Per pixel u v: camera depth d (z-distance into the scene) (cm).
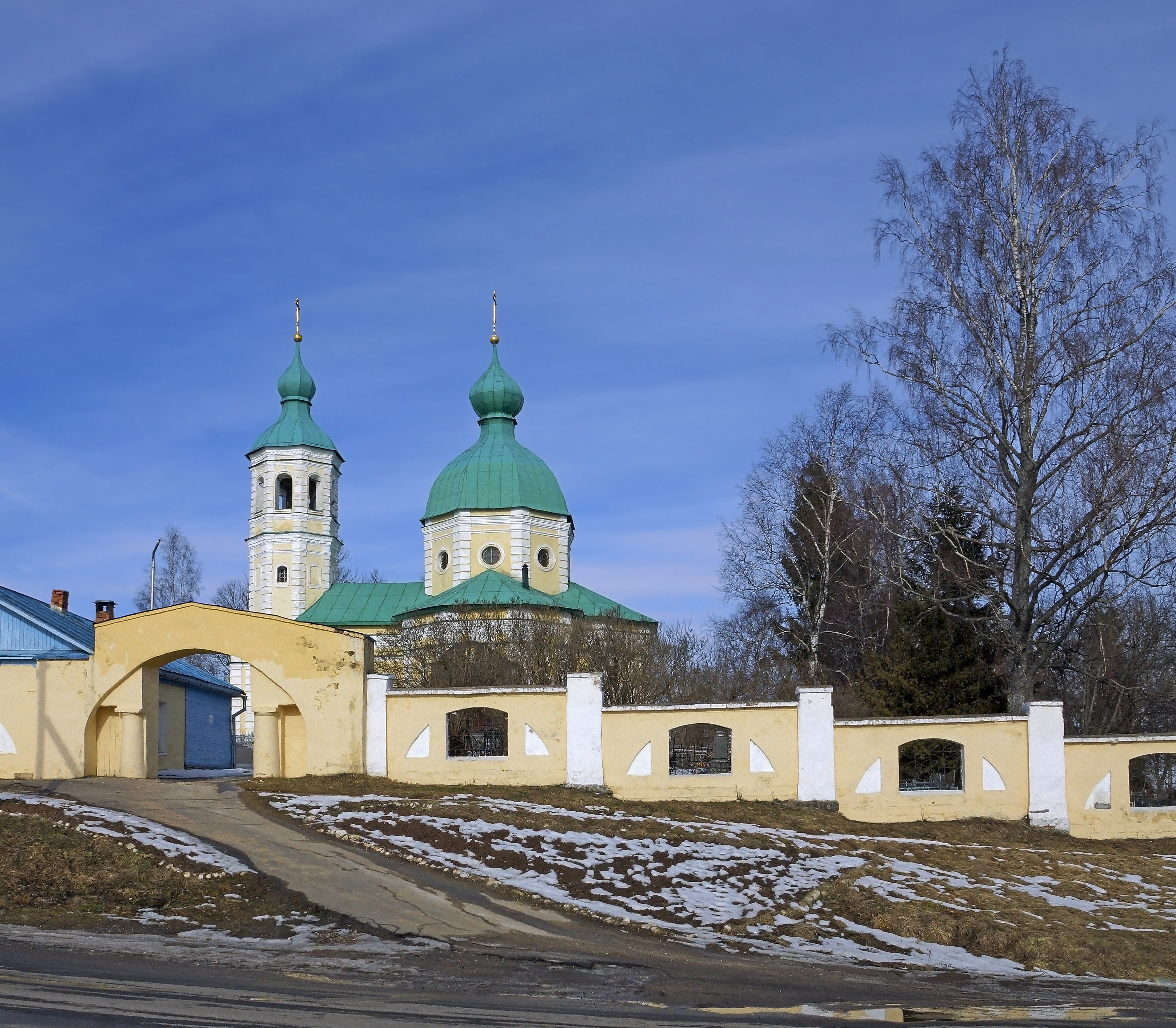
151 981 1329
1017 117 3306
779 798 2995
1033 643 3616
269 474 7238
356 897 1875
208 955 1513
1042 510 3356
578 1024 1181
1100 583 3356
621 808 2830
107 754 3181
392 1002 1265
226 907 1805
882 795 2989
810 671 4331
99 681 3166
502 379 6238
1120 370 3108
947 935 1816
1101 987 1593
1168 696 4225
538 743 3058
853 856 2378
